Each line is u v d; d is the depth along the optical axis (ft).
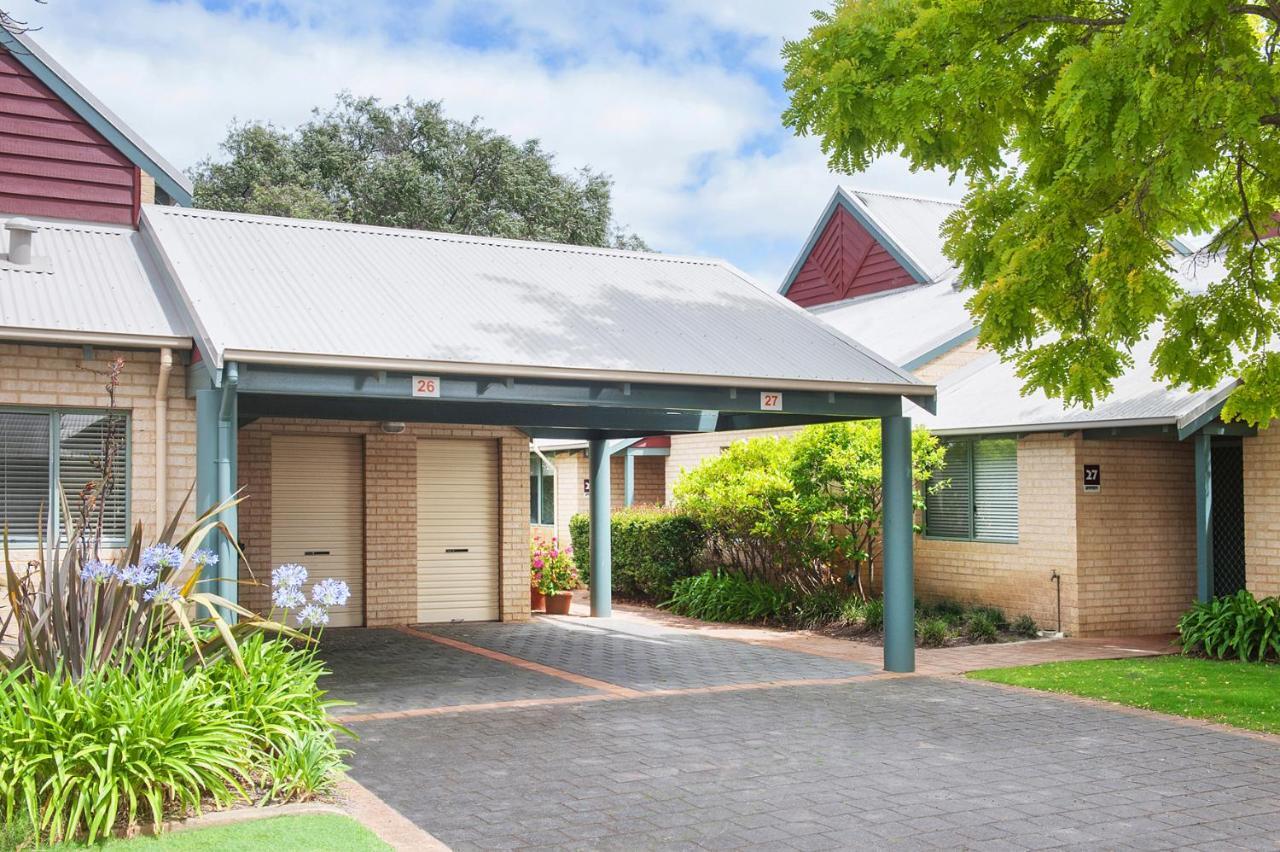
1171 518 51.67
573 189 128.36
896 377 40.16
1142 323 38.50
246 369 31.30
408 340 34.47
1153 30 30.19
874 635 49.42
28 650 22.27
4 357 32.91
